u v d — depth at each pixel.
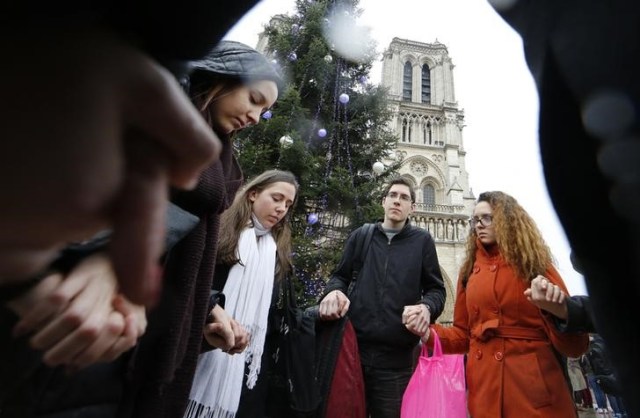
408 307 3.19
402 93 39.28
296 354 3.03
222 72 1.60
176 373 1.64
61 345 0.65
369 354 3.47
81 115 0.26
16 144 0.25
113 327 0.69
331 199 8.36
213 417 2.28
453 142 36.75
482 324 2.76
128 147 0.32
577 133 0.58
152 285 0.33
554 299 2.29
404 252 3.76
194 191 1.52
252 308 2.68
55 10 0.27
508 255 2.74
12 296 0.59
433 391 2.99
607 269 0.59
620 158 0.50
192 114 0.34
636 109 0.49
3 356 0.73
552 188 0.63
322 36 8.32
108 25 0.31
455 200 33.81
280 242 3.30
